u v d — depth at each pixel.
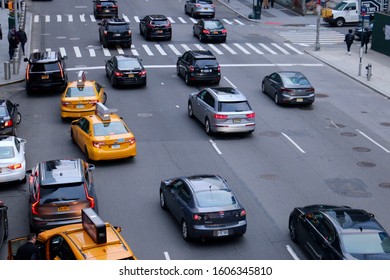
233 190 22.73
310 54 46.44
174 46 47.50
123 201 21.59
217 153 26.56
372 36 48.38
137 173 24.16
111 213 20.62
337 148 27.59
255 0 59.50
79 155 25.70
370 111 33.44
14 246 15.66
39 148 26.47
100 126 24.89
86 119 25.69
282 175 24.33
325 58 45.06
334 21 57.84
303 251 18.30
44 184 18.48
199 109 29.72
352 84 38.97
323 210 17.72
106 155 24.52
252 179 23.84
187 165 25.09
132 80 35.53
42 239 15.40
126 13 60.50
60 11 60.09
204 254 18.02
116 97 34.38
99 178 23.58
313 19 61.56
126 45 46.06
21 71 39.38
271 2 67.19
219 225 18.27
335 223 16.56
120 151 24.66
